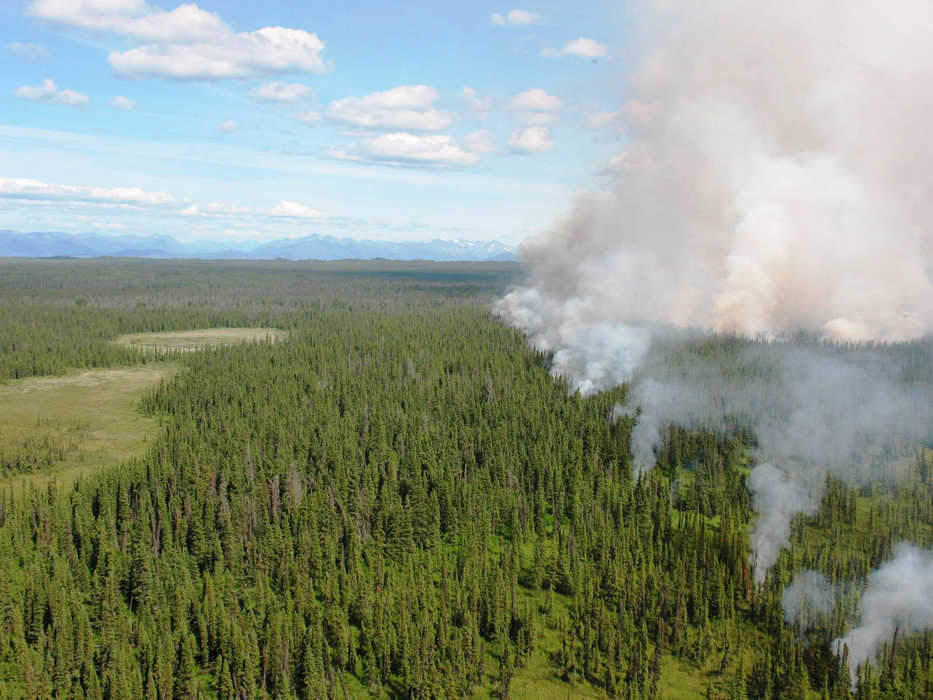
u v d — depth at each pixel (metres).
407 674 128.75
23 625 130.50
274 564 154.75
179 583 144.25
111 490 176.50
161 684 121.12
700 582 152.25
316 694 123.12
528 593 156.75
